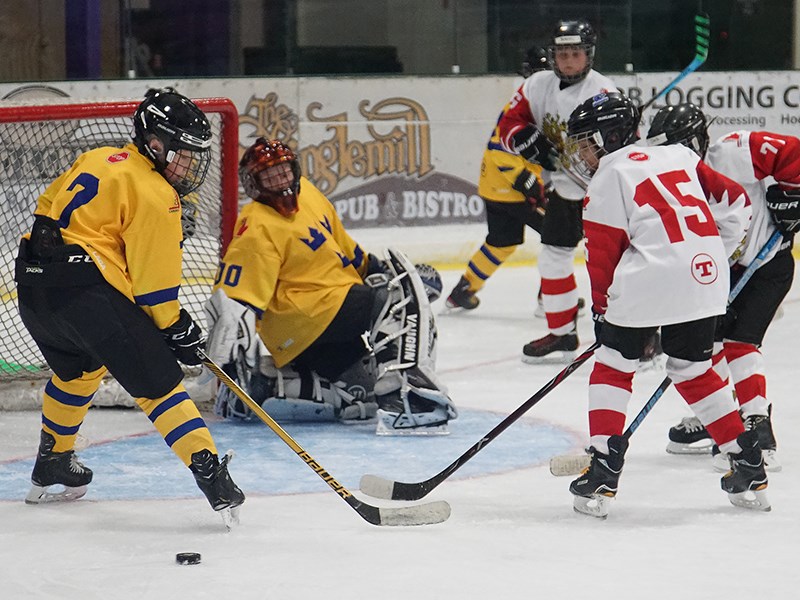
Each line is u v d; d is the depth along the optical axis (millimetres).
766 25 19719
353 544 5996
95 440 8484
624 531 6227
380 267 9211
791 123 17844
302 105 16141
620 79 17234
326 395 8953
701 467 7590
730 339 7555
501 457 7902
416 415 8562
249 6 17969
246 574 5523
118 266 6227
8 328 10359
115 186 6188
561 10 18453
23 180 10453
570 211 10945
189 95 15734
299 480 7363
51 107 8781
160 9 17578
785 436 8336
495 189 13062
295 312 8648
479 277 13508
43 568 5652
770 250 7398
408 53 18484
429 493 7031
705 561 5715
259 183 8484
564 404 9523
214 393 9531
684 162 6645
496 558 5762
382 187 16578
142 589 5328
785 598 5203
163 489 7172
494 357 11516
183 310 6336
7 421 9102
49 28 17219
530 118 11352
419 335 8625
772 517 6469
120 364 6137
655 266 6352
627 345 6488
